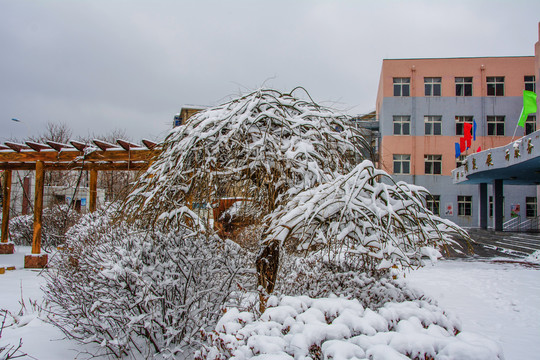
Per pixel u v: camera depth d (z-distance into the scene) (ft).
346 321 7.28
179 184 13.29
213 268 13.39
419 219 10.96
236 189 14.52
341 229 10.66
